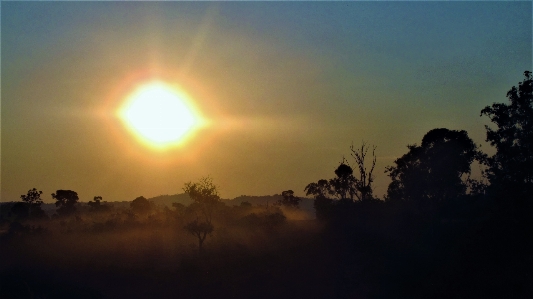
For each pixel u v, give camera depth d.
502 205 44.09
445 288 39.50
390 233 57.59
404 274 44.56
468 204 61.66
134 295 44.44
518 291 36.19
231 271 54.09
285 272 51.53
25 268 52.16
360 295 40.34
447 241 50.62
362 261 51.56
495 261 41.62
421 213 61.09
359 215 64.44
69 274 52.91
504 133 44.97
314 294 41.59
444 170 61.38
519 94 44.25
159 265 59.41
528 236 42.03
